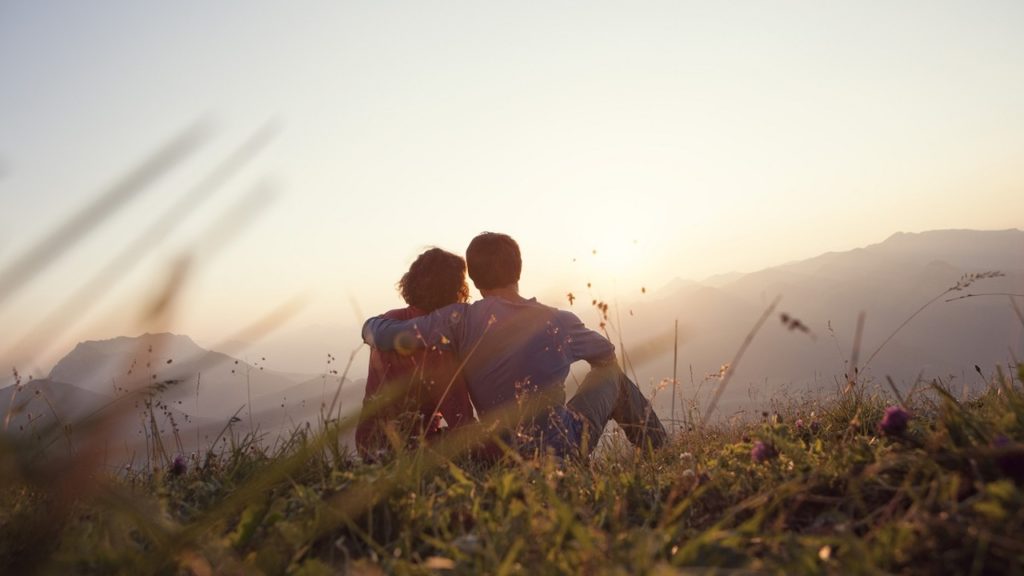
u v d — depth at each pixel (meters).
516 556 1.98
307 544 2.23
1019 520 1.68
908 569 1.68
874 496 2.25
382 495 2.48
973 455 2.04
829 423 4.02
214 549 1.87
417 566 1.96
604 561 1.84
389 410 3.84
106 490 1.20
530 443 3.77
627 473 2.89
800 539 1.83
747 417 4.41
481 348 4.41
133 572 1.67
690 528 2.27
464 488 2.69
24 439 0.54
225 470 2.94
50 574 1.17
